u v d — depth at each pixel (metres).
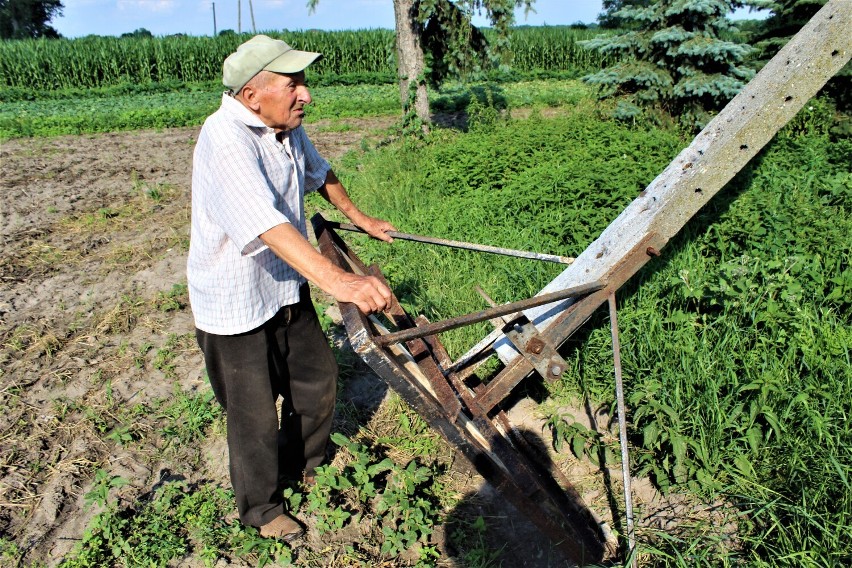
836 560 2.39
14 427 3.87
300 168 2.65
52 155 12.82
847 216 5.10
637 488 3.12
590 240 4.98
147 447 3.66
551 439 3.48
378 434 3.64
